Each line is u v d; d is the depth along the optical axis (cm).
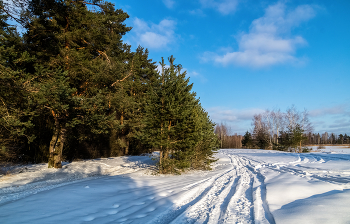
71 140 1934
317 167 1203
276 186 691
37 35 1322
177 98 1090
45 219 407
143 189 714
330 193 582
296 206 468
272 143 4641
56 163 1411
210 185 823
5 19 1077
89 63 1395
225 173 1182
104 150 2559
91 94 1478
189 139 1077
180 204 559
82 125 1544
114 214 457
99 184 752
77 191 637
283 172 1066
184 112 1045
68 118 1363
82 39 1464
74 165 1584
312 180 770
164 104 1094
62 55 1318
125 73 1802
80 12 1462
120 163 1842
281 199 549
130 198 593
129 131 2664
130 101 1852
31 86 1084
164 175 1076
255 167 1437
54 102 1113
